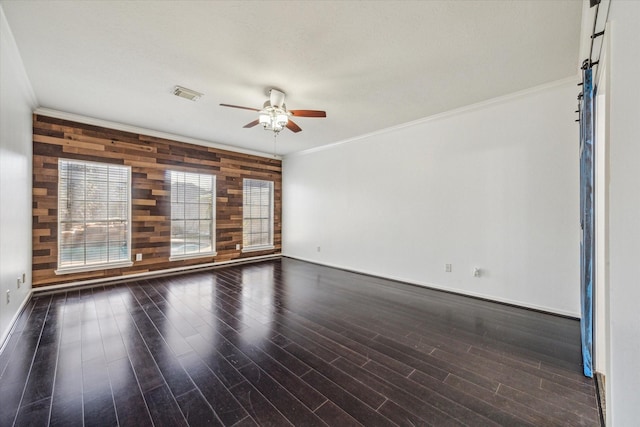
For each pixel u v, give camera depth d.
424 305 3.34
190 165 5.20
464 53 2.43
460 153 3.74
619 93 1.01
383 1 1.84
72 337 2.48
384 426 1.49
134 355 2.19
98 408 1.62
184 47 2.35
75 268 4.00
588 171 1.88
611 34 1.16
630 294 0.88
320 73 2.77
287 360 2.13
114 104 3.57
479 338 2.49
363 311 3.15
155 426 1.49
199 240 5.41
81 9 1.90
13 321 2.71
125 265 4.44
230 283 4.31
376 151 4.78
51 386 1.81
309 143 5.56
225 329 2.67
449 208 3.86
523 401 1.68
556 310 3.01
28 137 3.37
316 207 5.93
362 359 2.15
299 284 4.27
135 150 4.54
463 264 3.73
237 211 5.96
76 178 4.03
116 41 2.26
